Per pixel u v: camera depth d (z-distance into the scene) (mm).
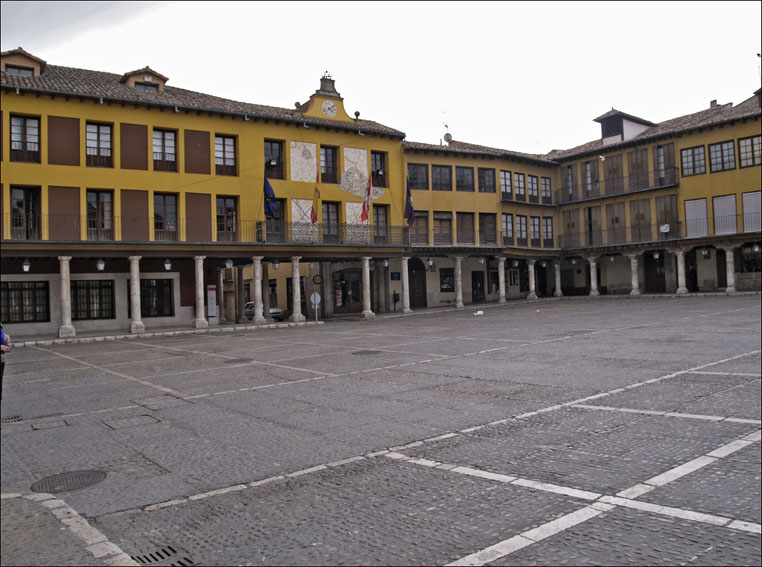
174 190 29812
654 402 8648
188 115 30391
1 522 5133
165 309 30688
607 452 6375
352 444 7223
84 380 13711
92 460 7082
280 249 31484
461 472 5969
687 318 22766
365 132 36312
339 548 4379
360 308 39188
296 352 17766
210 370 14508
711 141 39656
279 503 5375
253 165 32250
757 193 37500
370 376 12430
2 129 25891
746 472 5551
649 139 42312
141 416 9438
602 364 12500
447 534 4523
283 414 9102
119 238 28172
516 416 8242
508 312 33406
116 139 28422
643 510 4801
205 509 5324
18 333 26844
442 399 9664
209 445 7508
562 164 48906
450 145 44031
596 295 45188
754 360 11977
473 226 42875
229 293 39094
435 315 34500
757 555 3990
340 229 34875
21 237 26359
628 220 44375
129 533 4867
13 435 8484
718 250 40156
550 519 4707
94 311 28938
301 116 34156
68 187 27172
